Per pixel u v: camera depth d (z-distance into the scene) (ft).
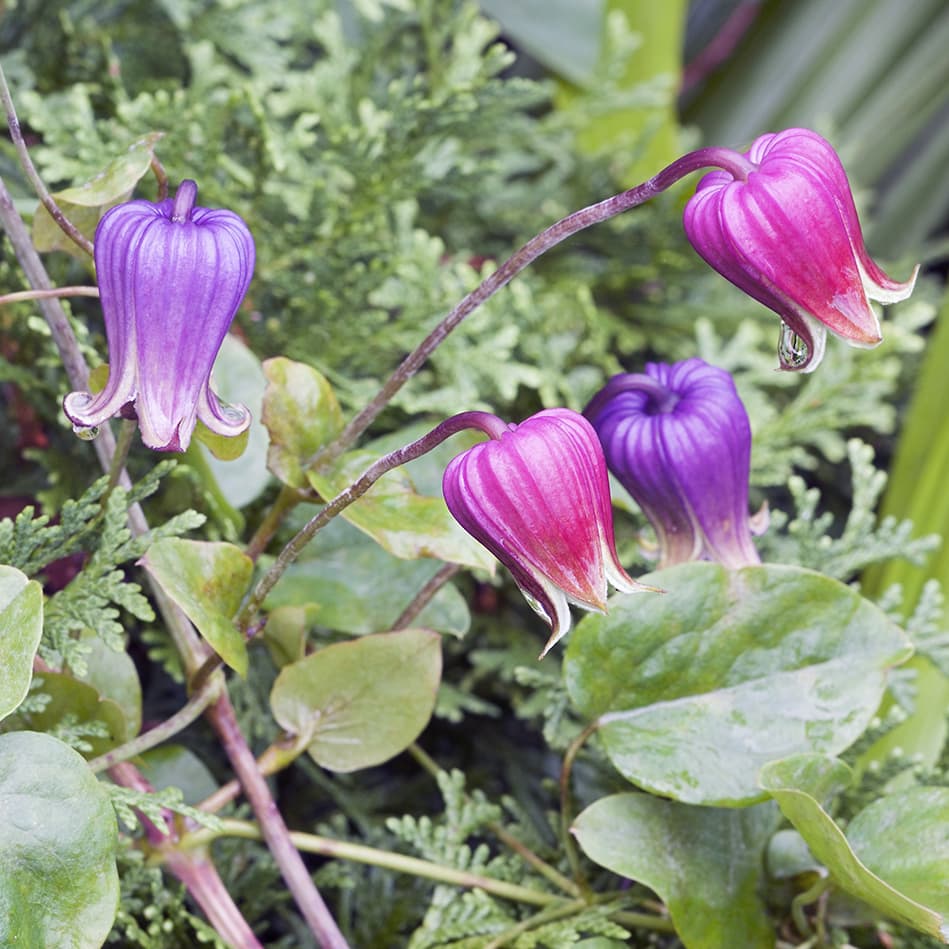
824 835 1.03
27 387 1.22
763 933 1.09
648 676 1.10
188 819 1.11
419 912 1.19
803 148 0.97
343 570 1.16
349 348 1.33
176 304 0.96
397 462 1.01
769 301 0.97
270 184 1.31
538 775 1.35
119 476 1.09
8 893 0.97
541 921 1.13
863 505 1.26
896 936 1.12
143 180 1.28
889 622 1.10
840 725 1.09
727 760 1.09
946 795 1.06
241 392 1.18
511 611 1.37
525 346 1.35
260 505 1.23
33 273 1.06
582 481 0.98
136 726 1.10
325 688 1.09
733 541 1.12
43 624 1.03
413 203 1.36
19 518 1.07
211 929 1.09
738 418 1.10
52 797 0.98
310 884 1.09
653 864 1.09
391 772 1.34
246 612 1.07
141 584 1.22
